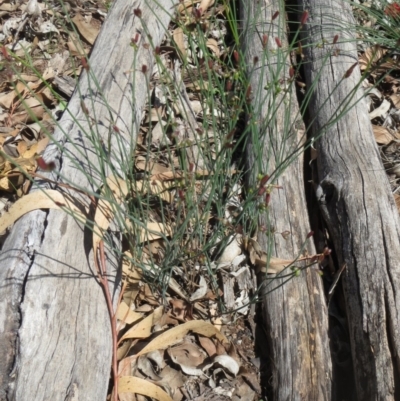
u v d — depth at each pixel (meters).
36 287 0.68
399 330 0.73
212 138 1.03
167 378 0.77
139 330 0.79
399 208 0.99
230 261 0.89
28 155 0.98
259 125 1.01
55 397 0.62
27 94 1.09
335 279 0.83
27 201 0.74
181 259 0.81
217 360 0.79
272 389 0.78
